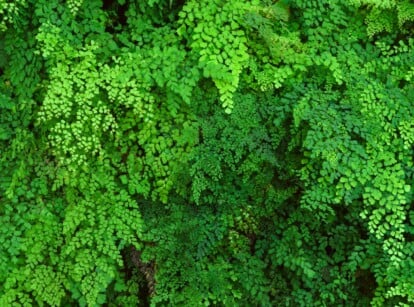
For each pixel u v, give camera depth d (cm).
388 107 155
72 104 149
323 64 159
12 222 156
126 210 159
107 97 155
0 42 156
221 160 160
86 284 156
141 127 159
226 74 147
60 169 157
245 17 149
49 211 158
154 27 158
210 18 150
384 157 153
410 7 156
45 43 147
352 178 151
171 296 161
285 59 156
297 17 160
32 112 157
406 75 158
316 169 158
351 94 156
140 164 161
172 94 154
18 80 154
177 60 150
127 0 160
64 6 150
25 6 148
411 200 157
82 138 150
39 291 156
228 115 156
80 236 157
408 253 156
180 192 161
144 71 150
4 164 158
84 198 160
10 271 155
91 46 149
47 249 159
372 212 155
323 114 152
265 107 158
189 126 157
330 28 158
